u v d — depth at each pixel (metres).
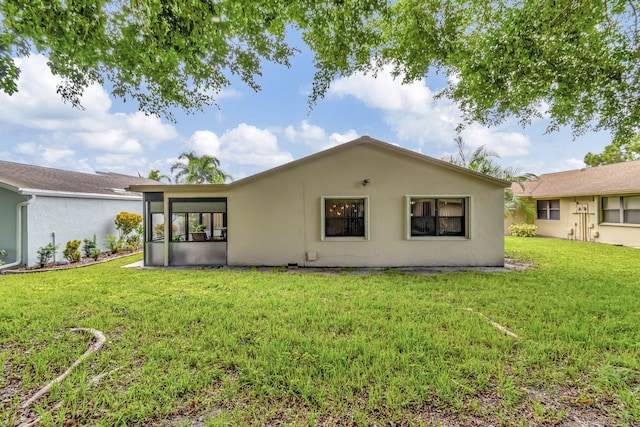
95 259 9.79
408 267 8.38
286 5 4.33
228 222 8.64
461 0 5.94
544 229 16.23
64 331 3.73
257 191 8.59
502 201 8.41
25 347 3.29
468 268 8.16
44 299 5.08
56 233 9.58
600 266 7.93
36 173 11.16
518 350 3.11
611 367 2.72
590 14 5.03
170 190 8.54
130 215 12.50
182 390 2.47
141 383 2.57
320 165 8.53
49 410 2.26
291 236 8.59
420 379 2.56
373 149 8.49
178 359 2.99
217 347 3.24
